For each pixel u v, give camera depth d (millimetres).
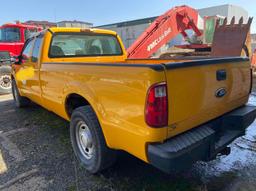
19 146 3672
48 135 4105
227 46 7391
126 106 2092
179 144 1964
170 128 1980
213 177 2723
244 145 3541
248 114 2697
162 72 1848
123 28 32781
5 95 7922
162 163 1887
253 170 2855
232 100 2689
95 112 2535
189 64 2041
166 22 7348
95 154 2672
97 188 2568
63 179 2756
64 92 3102
